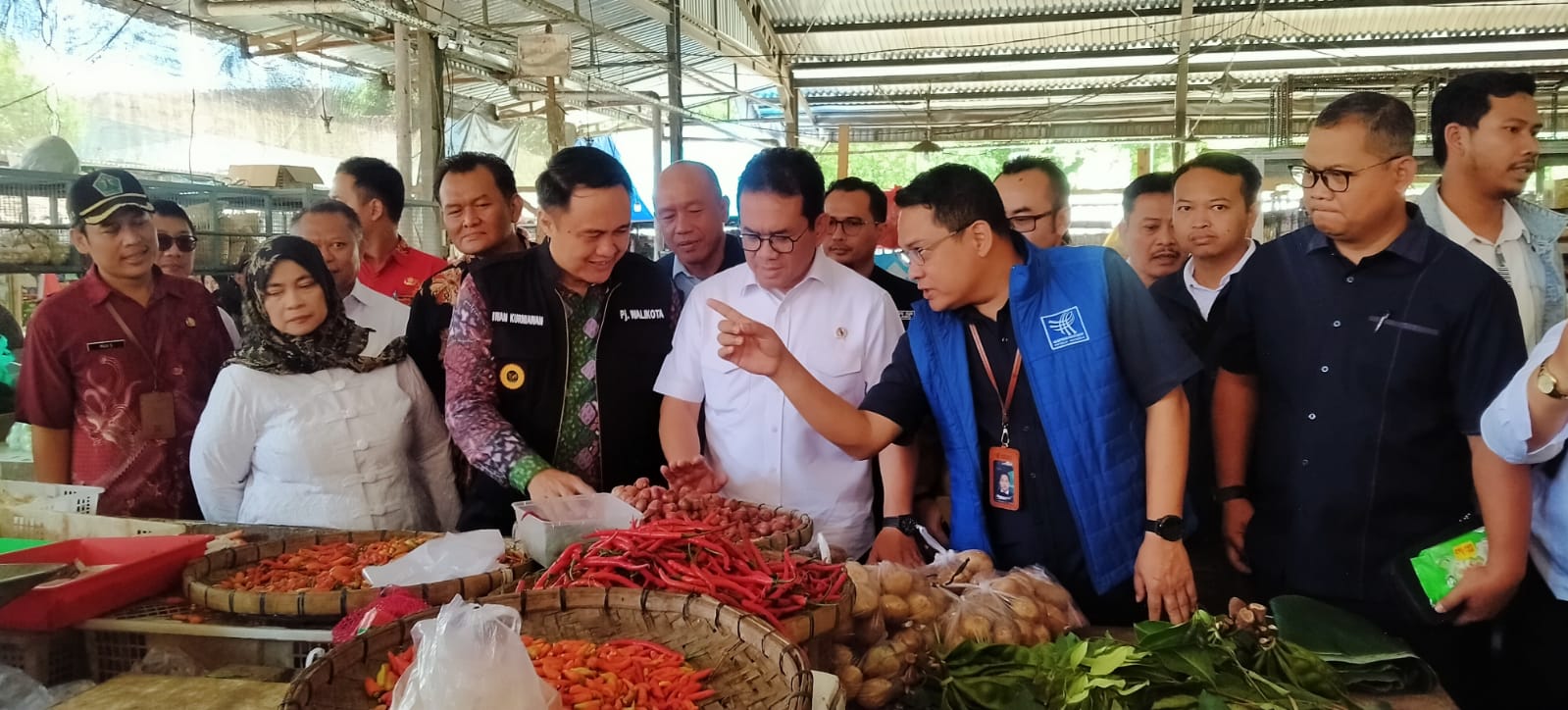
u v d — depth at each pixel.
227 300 4.09
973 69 10.32
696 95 11.18
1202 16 8.55
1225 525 2.31
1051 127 12.94
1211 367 2.32
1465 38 8.70
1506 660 1.99
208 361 2.78
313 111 8.75
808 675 1.15
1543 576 1.87
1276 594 2.14
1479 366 1.86
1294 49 9.12
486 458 2.18
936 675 1.46
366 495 2.28
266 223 5.95
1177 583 1.83
